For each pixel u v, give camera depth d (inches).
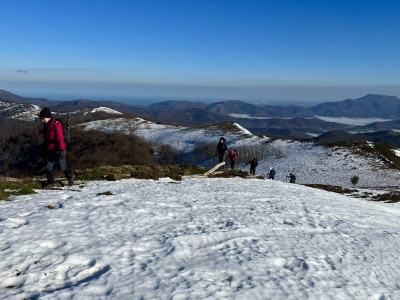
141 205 417.1
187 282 213.6
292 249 310.0
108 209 380.5
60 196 423.8
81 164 2812.5
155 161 3447.3
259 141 3730.3
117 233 298.4
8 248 237.8
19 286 195.0
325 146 3169.3
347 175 2391.7
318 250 317.7
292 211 486.6
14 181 480.4
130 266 230.4
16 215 321.1
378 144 3176.7
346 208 596.7
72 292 187.8
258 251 291.1
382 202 1062.4
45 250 243.9
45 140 452.1
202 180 729.6
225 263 254.8
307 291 223.8
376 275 278.4
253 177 908.0
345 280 254.5
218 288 210.7
